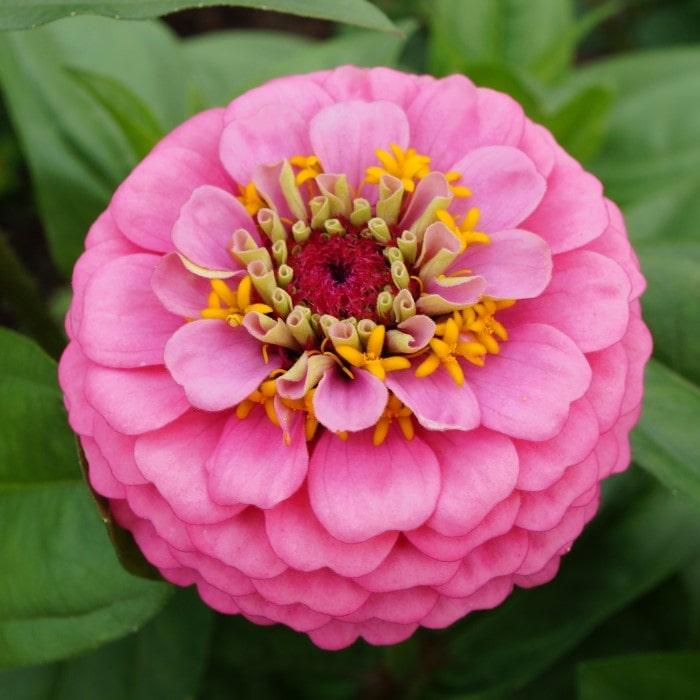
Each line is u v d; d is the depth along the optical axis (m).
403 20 0.53
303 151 0.30
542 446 0.28
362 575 0.28
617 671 0.33
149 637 0.35
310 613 0.29
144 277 0.29
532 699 0.36
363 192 0.30
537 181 0.29
